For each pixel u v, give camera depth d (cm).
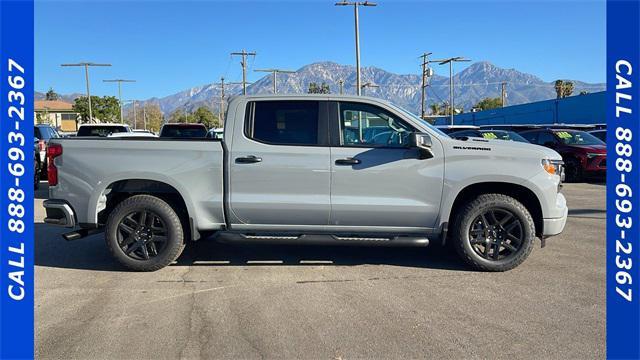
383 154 538
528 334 389
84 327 406
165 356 357
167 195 575
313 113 549
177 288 501
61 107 9219
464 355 356
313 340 380
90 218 549
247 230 557
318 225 550
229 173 542
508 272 546
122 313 436
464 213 540
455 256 618
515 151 538
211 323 413
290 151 538
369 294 480
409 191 538
